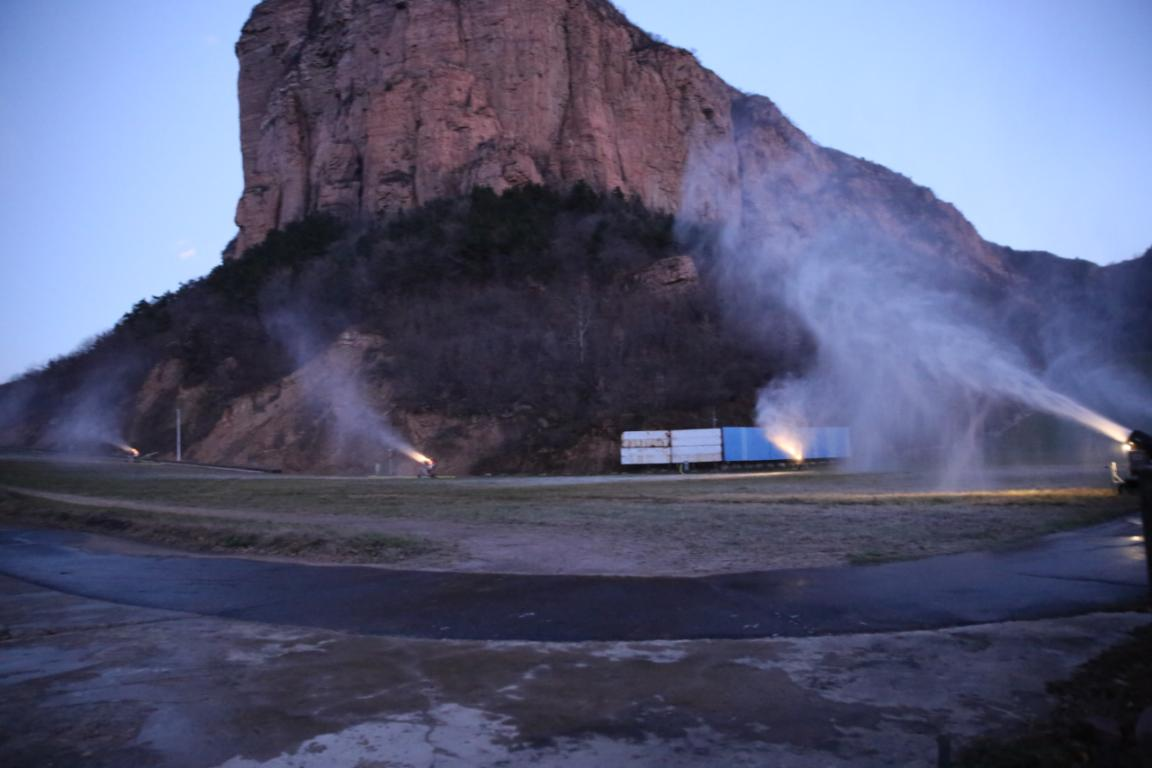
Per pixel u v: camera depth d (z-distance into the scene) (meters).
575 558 11.73
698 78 113.19
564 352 64.00
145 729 4.97
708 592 9.07
